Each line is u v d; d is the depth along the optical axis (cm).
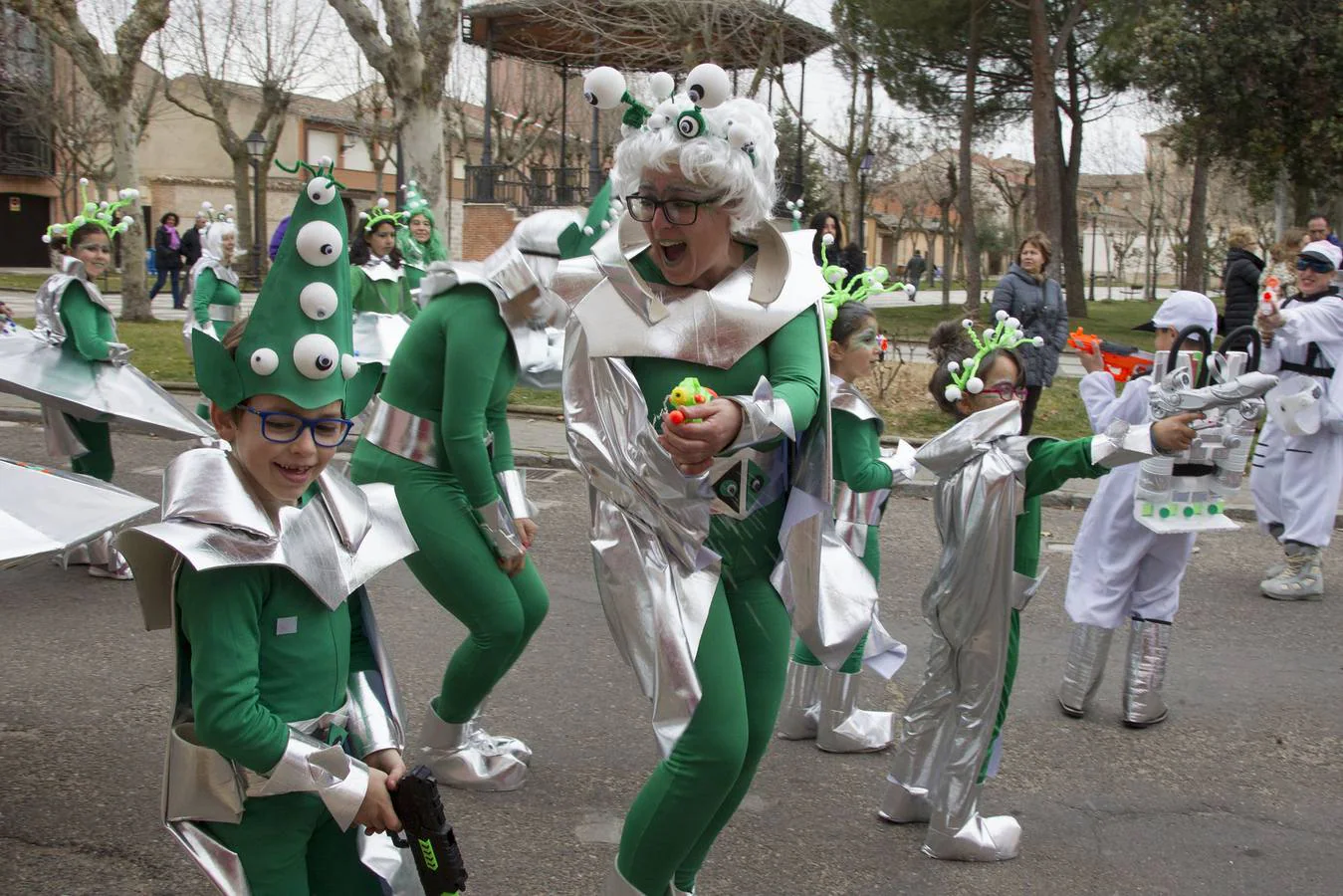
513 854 358
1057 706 514
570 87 3319
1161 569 484
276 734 216
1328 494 679
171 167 4538
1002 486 352
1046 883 360
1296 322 684
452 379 360
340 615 239
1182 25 2164
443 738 402
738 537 286
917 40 2531
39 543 314
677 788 271
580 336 274
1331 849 390
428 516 373
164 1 1784
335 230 227
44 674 493
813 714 469
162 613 231
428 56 1376
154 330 1625
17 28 3325
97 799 381
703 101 266
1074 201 2959
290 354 224
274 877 231
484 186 2245
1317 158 2111
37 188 4184
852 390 397
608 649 555
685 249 272
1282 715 509
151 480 853
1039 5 2164
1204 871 372
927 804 393
